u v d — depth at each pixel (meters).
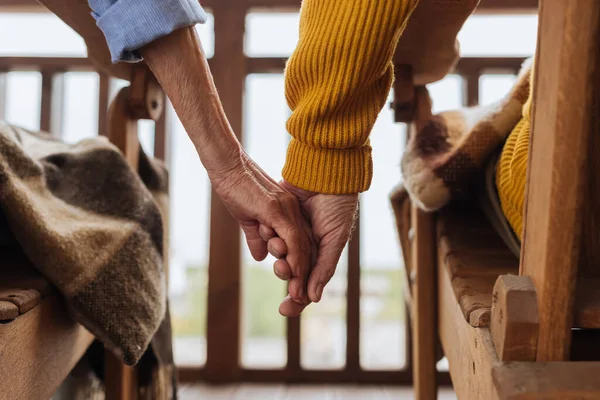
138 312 0.92
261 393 1.65
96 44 0.99
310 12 0.69
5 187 0.81
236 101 1.67
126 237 0.95
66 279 0.85
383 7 0.64
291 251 0.74
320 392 1.66
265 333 2.20
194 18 0.73
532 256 0.52
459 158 0.91
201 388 1.67
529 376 0.47
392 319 2.05
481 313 0.59
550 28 0.49
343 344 1.78
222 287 1.68
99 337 0.88
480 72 1.68
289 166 0.76
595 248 0.61
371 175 0.76
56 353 0.86
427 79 1.15
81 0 0.85
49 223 0.86
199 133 0.76
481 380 0.58
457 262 0.86
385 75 0.73
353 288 1.70
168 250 1.29
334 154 0.73
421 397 1.12
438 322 1.10
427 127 1.04
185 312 2.08
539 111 0.51
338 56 0.65
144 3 0.71
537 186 0.51
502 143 0.91
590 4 0.46
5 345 0.67
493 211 0.94
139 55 0.76
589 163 0.60
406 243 1.27
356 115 0.71
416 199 0.99
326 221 0.76
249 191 0.77
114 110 1.13
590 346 0.56
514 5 1.62
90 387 1.26
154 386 1.14
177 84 0.74
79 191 0.99
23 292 0.74
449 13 0.87
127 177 1.05
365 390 1.68
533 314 0.50
